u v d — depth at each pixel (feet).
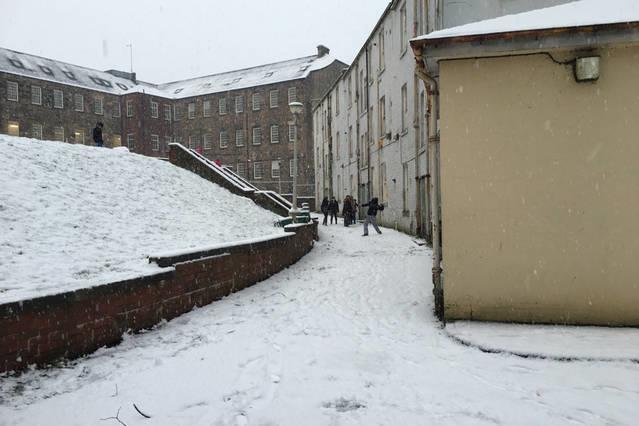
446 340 19.40
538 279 21.22
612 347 17.49
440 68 21.94
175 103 194.18
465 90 21.77
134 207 39.93
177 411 12.94
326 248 52.70
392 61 70.38
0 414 12.32
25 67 161.79
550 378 15.17
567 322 20.95
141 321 20.49
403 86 64.85
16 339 14.66
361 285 31.58
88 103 175.52
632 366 16.06
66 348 16.44
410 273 35.09
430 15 50.16
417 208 58.13
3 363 14.26
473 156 21.76
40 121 160.56
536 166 21.27
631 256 20.45
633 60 20.48
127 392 14.11
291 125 168.66
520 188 21.39
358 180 95.55
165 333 20.45
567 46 20.07
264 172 173.99
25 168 36.68
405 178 65.92
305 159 163.84
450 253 21.95
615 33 19.43
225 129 182.80
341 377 15.42
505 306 21.49
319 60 175.22
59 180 37.81
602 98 20.74
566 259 20.99
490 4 31.65
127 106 185.37
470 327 20.59
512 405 13.28
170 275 22.80
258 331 20.94
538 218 21.25
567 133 21.03
